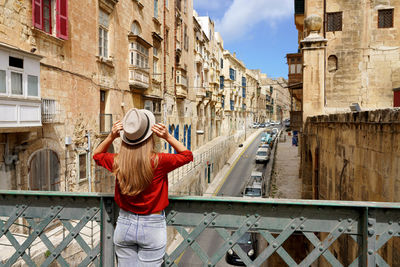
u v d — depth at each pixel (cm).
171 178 2050
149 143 207
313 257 217
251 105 8688
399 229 209
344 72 1811
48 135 1102
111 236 235
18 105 914
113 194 231
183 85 3119
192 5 3722
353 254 714
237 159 4388
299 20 2889
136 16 1952
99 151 231
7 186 923
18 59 924
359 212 215
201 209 227
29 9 1016
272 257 1318
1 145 908
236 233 223
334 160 939
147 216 208
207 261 224
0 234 247
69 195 236
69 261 843
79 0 1303
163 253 214
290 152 4225
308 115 1588
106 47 1597
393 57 1752
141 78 1936
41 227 244
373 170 596
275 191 2044
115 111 1669
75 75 1280
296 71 2989
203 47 4272
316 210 218
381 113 541
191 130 3666
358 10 1781
